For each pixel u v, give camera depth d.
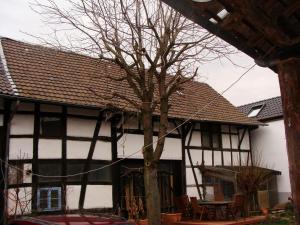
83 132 12.61
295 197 3.44
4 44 13.30
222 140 17.48
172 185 15.33
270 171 17.70
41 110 11.84
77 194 12.11
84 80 13.68
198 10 3.40
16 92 10.95
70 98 12.12
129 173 13.92
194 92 18.06
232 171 15.56
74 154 12.26
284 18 3.28
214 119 16.38
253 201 16.88
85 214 5.71
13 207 10.73
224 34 3.62
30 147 11.41
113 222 4.94
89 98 12.71
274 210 17.28
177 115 15.02
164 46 8.57
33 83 11.94
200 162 16.17
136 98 14.13
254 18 3.16
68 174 12.02
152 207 8.22
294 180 3.45
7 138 10.95
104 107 11.68
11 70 12.03
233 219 14.06
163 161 14.98
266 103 21.31
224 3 3.21
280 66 3.63
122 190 13.55
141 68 8.70
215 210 14.23
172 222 13.48
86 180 12.38
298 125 3.47
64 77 13.24
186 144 15.77
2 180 10.74
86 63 14.88
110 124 13.34
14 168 10.97
